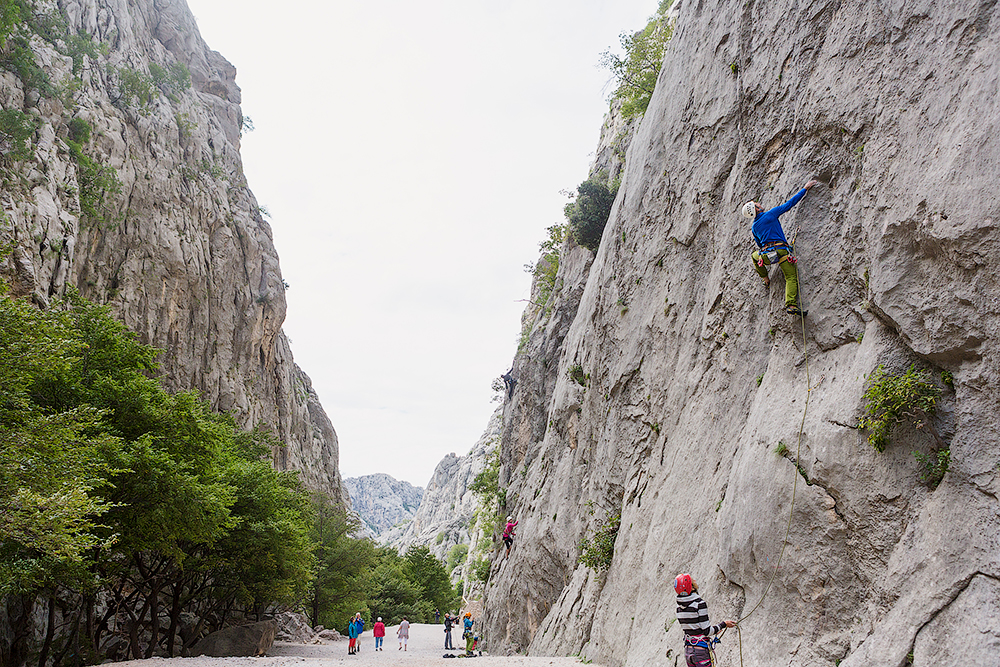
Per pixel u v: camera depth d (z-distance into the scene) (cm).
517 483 3578
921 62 766
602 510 1811
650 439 1527
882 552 690
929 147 722
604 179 3391
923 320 698
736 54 1242
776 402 914
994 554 583
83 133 4228
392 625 6762
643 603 1208
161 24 7575
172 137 5844
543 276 4603
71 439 1195
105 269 4609
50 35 4478
